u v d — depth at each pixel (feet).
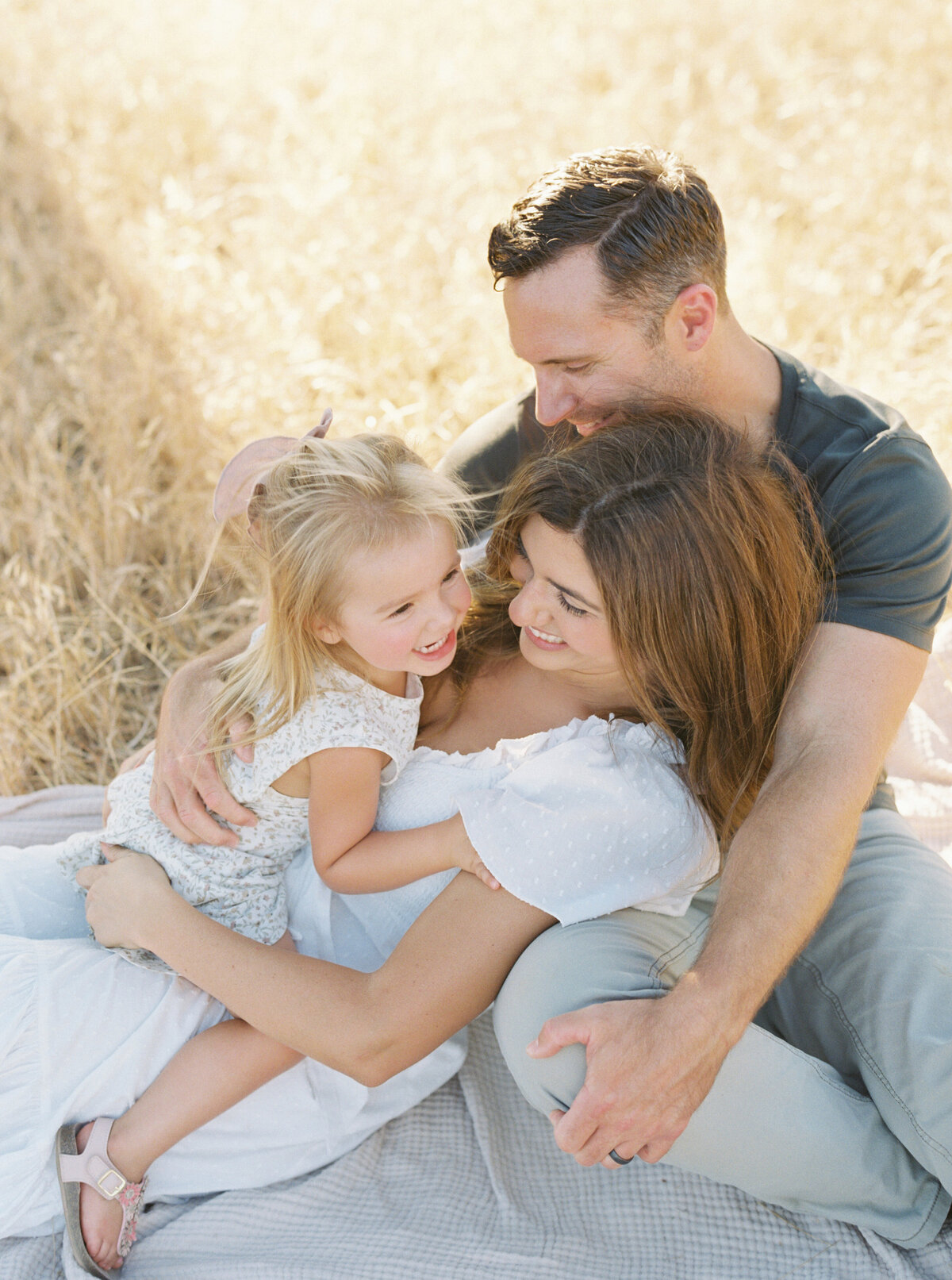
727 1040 5.20
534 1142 6.73
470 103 19.56
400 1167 6.56
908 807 8.52
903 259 15.06
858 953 6.41
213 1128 6.23
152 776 6.89
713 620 5.68
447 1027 5.74
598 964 5.60
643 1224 6.17
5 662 10.55
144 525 11.66
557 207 6.82
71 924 6.88
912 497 6.60
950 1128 5.75
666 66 20.92
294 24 23.40
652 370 7.08
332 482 5.87
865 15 21.80
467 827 5.75
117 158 18.63
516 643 6.72
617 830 5.66
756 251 14.52
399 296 14.47
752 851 5.61
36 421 13.21
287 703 6.13
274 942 6.51
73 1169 5.90
